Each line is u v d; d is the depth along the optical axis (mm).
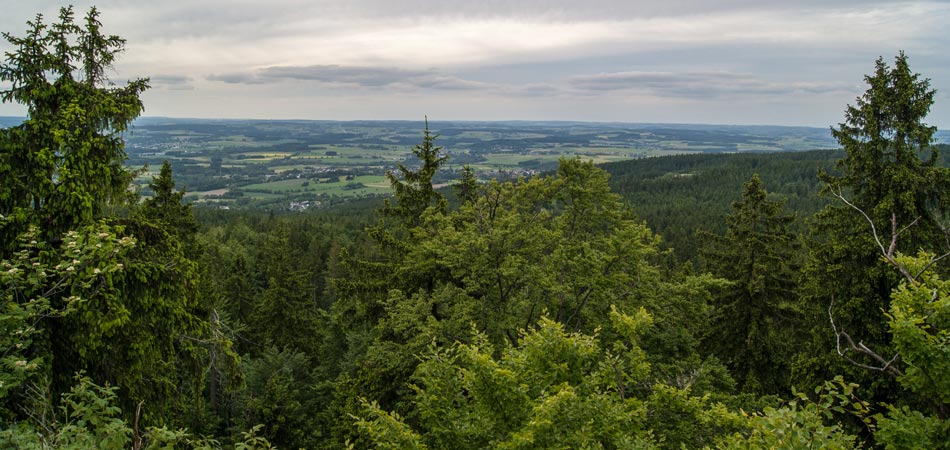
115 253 8195
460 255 15539
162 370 11102
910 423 5980
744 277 21000
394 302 17047
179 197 21469
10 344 6688
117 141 10398
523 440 6125
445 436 7742
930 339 5812
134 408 10055
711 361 15398
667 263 48656
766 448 5605
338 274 55438
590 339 8133
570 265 15609
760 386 20359
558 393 6844
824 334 16484
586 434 6559
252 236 74688
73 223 9250
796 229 59656
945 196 14469
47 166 9086
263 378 26078
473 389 7500
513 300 15859
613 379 8250
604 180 21125
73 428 5859
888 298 15289
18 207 8820
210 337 12375
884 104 15062
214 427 20484
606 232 22219
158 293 9938
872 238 15109
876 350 15062
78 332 8867
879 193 15625
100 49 10188
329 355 31688
